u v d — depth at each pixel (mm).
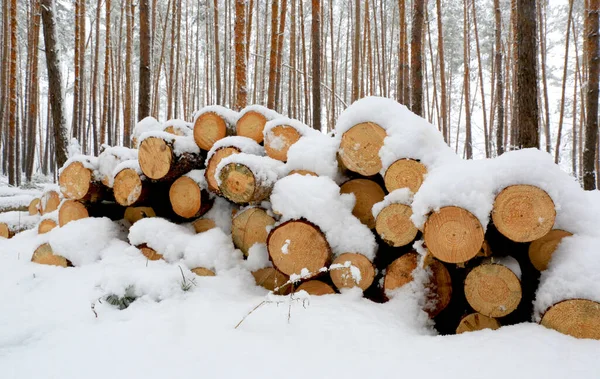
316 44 8555
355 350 1820
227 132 3664
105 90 13898
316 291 2619
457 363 1669
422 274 2520
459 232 2164
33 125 14203
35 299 2551
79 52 13625
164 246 3203
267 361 1686
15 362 1736
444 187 2246
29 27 16141
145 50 6613
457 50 23250
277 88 11688
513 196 2148
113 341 1914
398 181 2670
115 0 19812
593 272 1965
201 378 1549
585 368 1584
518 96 5039
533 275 2359
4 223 4680
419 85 7109
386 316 2318
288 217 2727
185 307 2348
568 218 2352
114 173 3629
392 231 2574
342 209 2777
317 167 3025
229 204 3580
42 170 22797
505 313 2146
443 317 2508
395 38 22516
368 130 2834
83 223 3574
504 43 17688
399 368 1630
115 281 2451
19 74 19266
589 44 6672
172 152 3359
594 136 6605
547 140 13539
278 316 2201
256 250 3006
